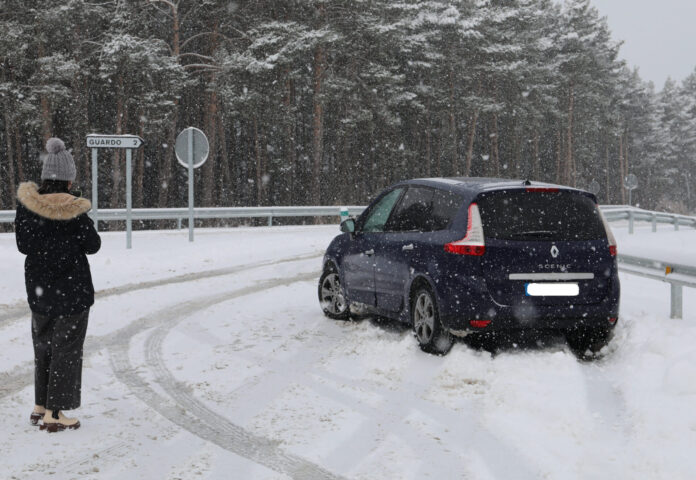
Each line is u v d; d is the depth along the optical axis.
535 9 60.06
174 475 4.37
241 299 10.88
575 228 7.08
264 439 5.02
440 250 7.07
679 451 4.55
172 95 35.16
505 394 5.85
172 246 17.45
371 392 6.10
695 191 109.69
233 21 37.69
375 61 43.34
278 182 52.28
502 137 65.88
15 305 10.58
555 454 4.68
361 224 8.88
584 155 75.31
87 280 5.27
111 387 6.34
